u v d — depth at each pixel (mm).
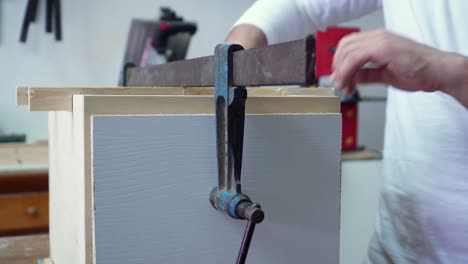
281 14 964
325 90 784
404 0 892
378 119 2766
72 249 682
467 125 812
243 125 550
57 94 637
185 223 587
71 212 682
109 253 560
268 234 632
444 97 829
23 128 2215
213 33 2467
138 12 2332
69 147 686
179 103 579
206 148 587
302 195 643
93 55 2285
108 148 547
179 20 1966
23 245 1121
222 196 559
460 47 824
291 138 629
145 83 877
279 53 471
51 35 2211
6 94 2182
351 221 1960
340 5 1031
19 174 1664
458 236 835
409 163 900
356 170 1997
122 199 559
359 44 538
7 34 2152
